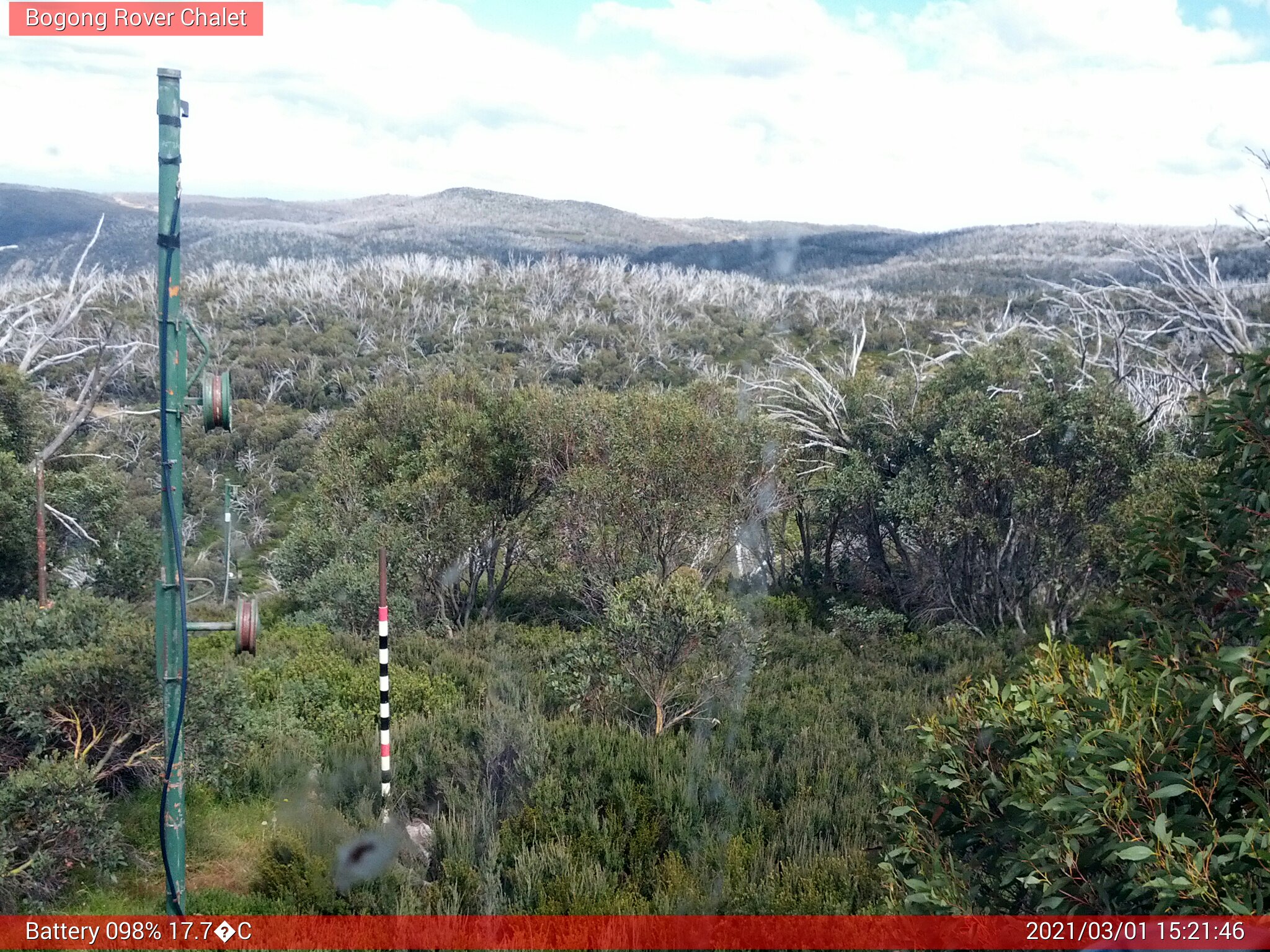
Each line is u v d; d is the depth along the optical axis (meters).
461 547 15.19
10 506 12.02
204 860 6.68
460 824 6.88
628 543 14.07
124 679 6.86
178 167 5.05
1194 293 17.34
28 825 6.02
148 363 41.56
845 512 16.38
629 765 7.91
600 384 42.47
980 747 4.99
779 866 6.48
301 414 41.97
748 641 10.59
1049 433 14.26
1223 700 3.97
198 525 31.20
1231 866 3.80
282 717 9.12
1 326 33.59
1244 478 5.11
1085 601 13.16
